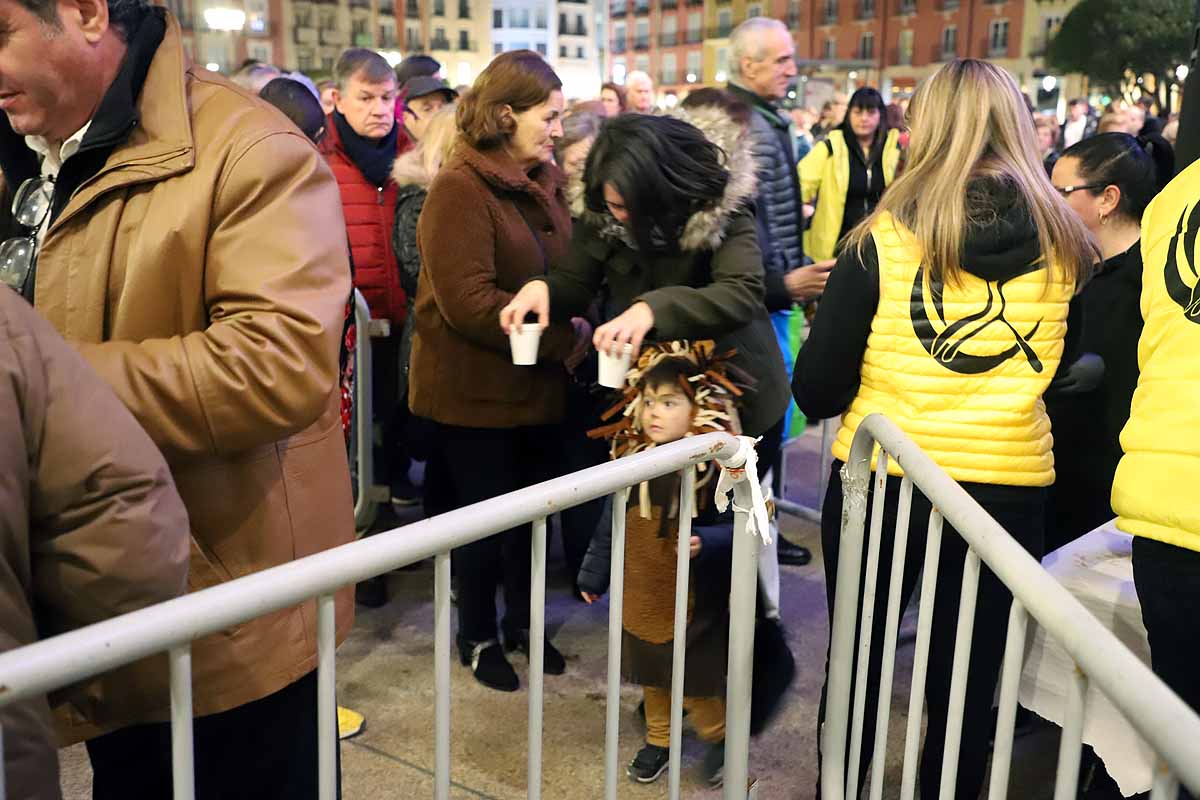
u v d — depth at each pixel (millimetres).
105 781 1523
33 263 1358
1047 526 2453
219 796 1463
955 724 1278
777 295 2684
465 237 2424
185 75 1306
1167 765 739
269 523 1352
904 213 1789
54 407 994
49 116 1225
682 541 1539
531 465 2871
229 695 1326
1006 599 1871
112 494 1023
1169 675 1534
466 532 1140
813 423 5309
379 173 3580
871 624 1739
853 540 1838
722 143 2197
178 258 1253
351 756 2441
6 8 1126
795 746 2492
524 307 2301
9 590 964
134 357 1180
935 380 1799
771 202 3045
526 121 2473
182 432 1199
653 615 2180
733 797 1802
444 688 1170
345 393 1608
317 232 1297
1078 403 2342
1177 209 1562
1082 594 1909
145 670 1268
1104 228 2389
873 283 1816
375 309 3590
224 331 1211
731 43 3293
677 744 1580
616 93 5906
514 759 2439
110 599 1045
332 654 1045
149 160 1248
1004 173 1729
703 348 2238
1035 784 2314
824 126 9672
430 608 3189
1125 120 5117
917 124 1819
